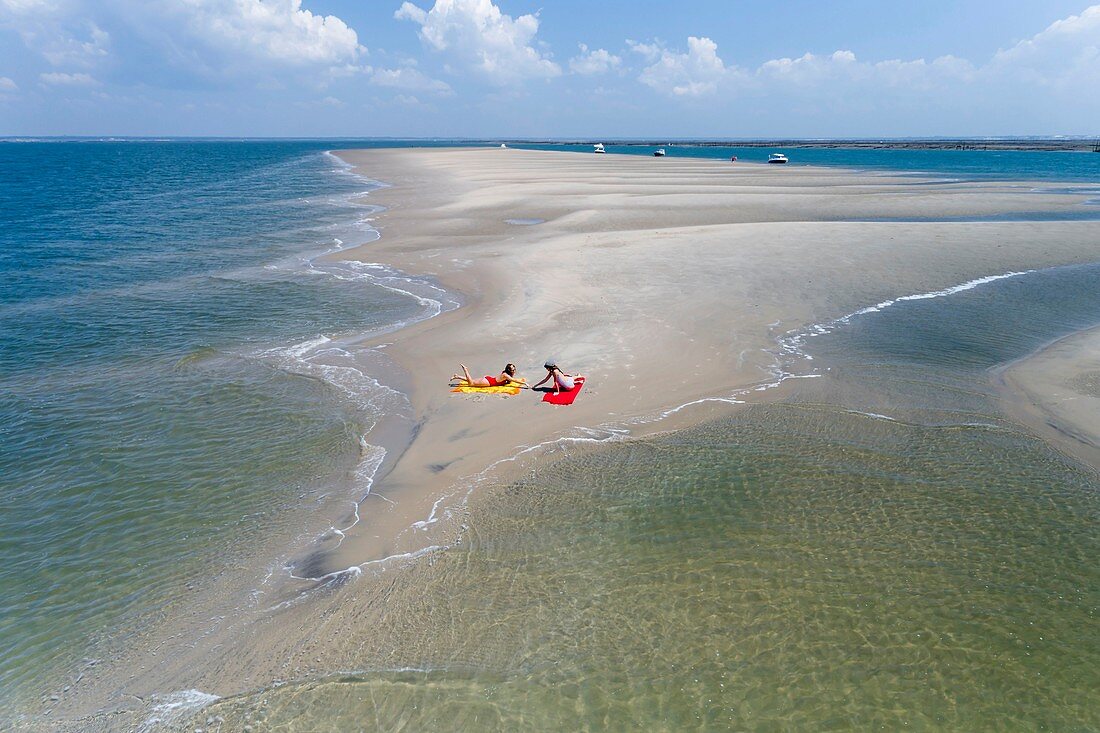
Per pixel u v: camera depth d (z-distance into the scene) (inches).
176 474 471.2
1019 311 785.6
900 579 352.5
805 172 3248.0
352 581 362.0
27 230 1424.7
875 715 277.6
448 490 445.1
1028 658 302.7
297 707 286.4
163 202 1982.0
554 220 1481.3
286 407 574.2
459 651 312.5
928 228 1289.4
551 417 539.5
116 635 331.6
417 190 2249.0
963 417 526.3
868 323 742.5
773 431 510.0
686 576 358.0
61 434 526.6
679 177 2805.1
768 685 292.2
